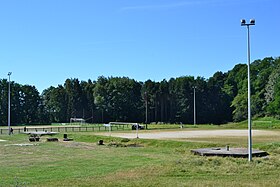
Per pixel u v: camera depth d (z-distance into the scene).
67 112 156.00
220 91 149.00
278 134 65.44
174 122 147.88
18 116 146.88
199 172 23.41
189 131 79.88
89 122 153.62
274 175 22.55
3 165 27.88
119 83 150.75
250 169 24.34
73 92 156.75
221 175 22.56
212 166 25.34
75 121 153.25
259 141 48.47
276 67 130.00
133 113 150.25
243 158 29.44
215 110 147.50
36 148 42.97
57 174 23.56
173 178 21.70
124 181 20.83
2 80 145.75
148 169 24.62
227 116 148.00
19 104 148.12
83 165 27.59
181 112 146.75
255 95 129.38
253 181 20.67
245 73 143.38
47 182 20.84
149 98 148.62
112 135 64.19
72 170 25.19
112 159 31.03
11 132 75.19
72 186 19.66
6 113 142.88
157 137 58.28
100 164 28.05
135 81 157.38
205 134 67.19
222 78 153.88
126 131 80.25
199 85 147.00
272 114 120.25
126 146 46.62
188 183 20.08
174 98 148.50
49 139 57.25
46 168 26.17
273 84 122.88
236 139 53.03
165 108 149.75
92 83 168.12
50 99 157.00
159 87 150.62
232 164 26.00
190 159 28.23
